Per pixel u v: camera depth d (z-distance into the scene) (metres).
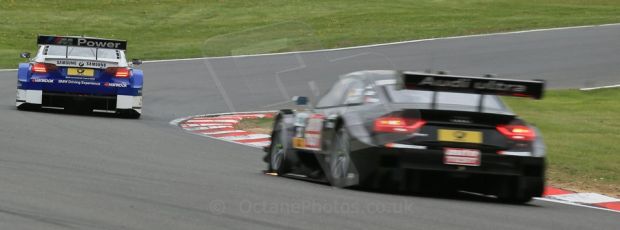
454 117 20.70
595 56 70.94
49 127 34.41
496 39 80.69
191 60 71.12
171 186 20.64
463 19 97.88
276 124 25.16
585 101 52.03
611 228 18.45
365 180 20.83
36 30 92.81
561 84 59.09
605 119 44.28
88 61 40.94
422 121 20.67
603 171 29.47
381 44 78.38
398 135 20.56
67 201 17.77
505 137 20.91
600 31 84.69
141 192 19.44
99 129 35.12
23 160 24.41
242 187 21.06
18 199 17.70
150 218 16.31
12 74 61.09
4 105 44.00
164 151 29.28
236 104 48.16
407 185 20.89
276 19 100.88
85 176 21.72
